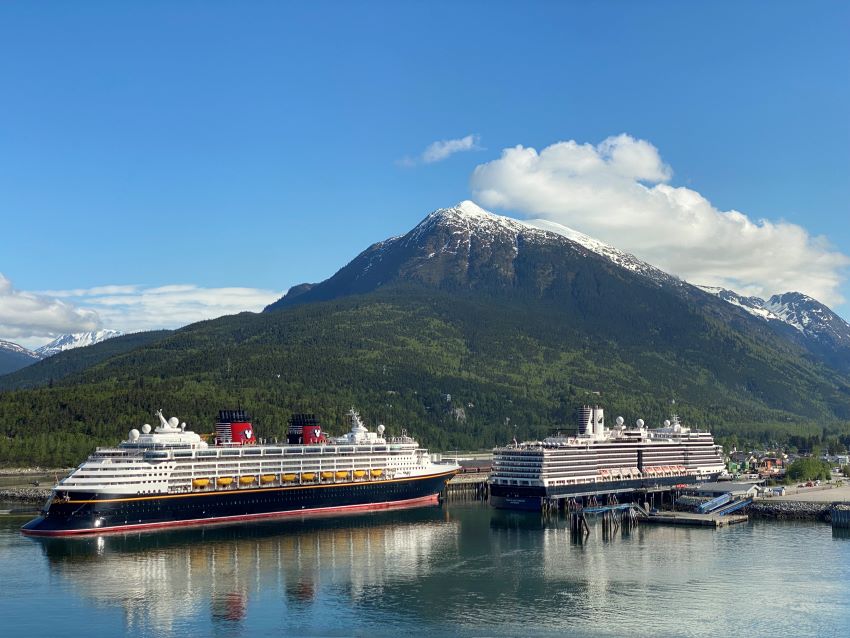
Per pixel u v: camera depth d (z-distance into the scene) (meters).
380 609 176.38
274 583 195.50
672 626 164.75
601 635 160.38
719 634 160.38
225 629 164.75
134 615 172.50
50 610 175.25
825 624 165.00
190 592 187.88
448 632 162.88
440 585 193.88
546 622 167.62
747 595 184.12
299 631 163.75
